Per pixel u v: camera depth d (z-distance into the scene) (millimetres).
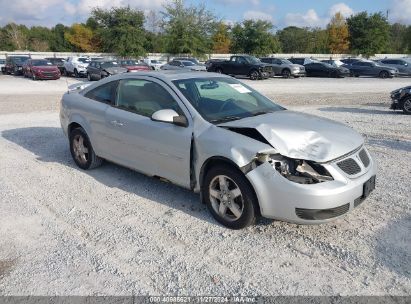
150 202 4648
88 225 4082
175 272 3232
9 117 10922
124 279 3148
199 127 4102
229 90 4840
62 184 5285
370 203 4492
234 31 53375
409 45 68250
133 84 5004
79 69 28031
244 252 3512
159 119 4160
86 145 5734
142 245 3664
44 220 4207
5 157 6625
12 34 65375
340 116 11023
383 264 3289
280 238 3742
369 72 31047
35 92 18547
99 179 5457
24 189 5117
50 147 7324
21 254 3533
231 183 3865
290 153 3551
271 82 25391
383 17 57156
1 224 4113
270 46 52375
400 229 3865
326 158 3533
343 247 3562
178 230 3941
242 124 3928
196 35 46969
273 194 3527
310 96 16922
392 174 5543
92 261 3406
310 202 3410
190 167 4199
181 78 4703
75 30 65438
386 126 9344
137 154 4836
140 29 44094
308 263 3330
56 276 3195
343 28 60000
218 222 4062
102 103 5395
